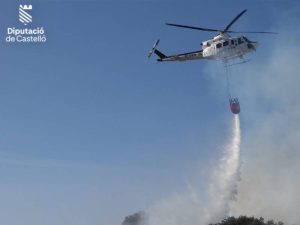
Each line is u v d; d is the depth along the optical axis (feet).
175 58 224.53
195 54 218.79
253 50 204.85
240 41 202.39
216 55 207.31
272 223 191.52
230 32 206.90
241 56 203.92
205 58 214.48
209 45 210.79
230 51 203.00
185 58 222.28
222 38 206.28
